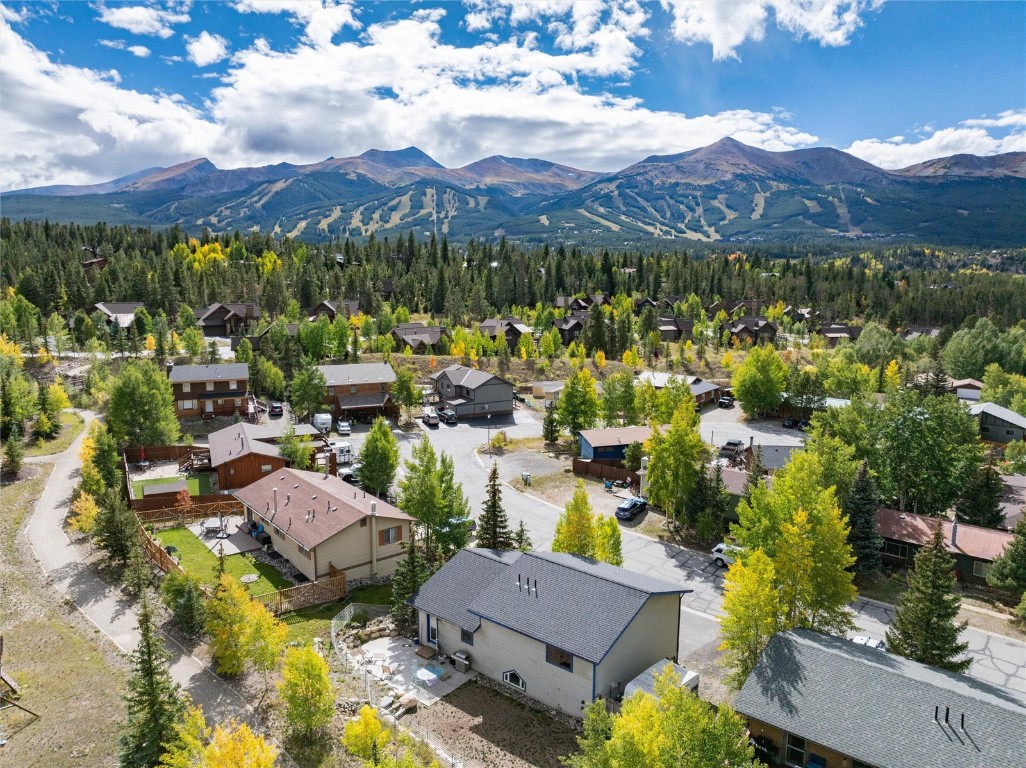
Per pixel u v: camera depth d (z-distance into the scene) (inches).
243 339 4138.8
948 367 5191.9
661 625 1350.9
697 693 1261.1
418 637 1488.7
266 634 1197.7
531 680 1288.1
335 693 1148.5
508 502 2460.6
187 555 1804.9
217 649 1230.3
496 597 1371.8
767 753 1102.4
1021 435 3531.0
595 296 7573.8
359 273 6801.2
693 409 3142.2
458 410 3777.1
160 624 1419.8
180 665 1277.1
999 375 4500.5
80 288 5354.3
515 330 5378.9
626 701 985.5
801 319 7564.0
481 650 1369.3
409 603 1469.0
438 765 1011.9
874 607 1797.5
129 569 1534.2
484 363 4813.0
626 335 5546.3
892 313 7544.3
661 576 1899.6
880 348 5270.7
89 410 3262.8
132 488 2269.9
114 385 2736.2
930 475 2405.3
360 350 4854.8
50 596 1519.4
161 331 4163.4
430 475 1872.5
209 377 3253.0
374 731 959.6
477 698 1284.4
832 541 1407.5
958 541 1979.6
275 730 1113.4
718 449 3284.9
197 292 6161.4
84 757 1030.4
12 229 7628.0
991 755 937.5
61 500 2134.6
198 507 2107.5
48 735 1070.4
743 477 2319.1
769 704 1104.2
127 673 1239.5
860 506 1968.5
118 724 1098.7
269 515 1860.2
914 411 2474.2
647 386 3506.4
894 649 1315.2
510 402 3932.1
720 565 1977.1
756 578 1289.4
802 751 1073.5
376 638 1492.4
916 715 1021.8
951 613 1283.2
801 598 1417.3
